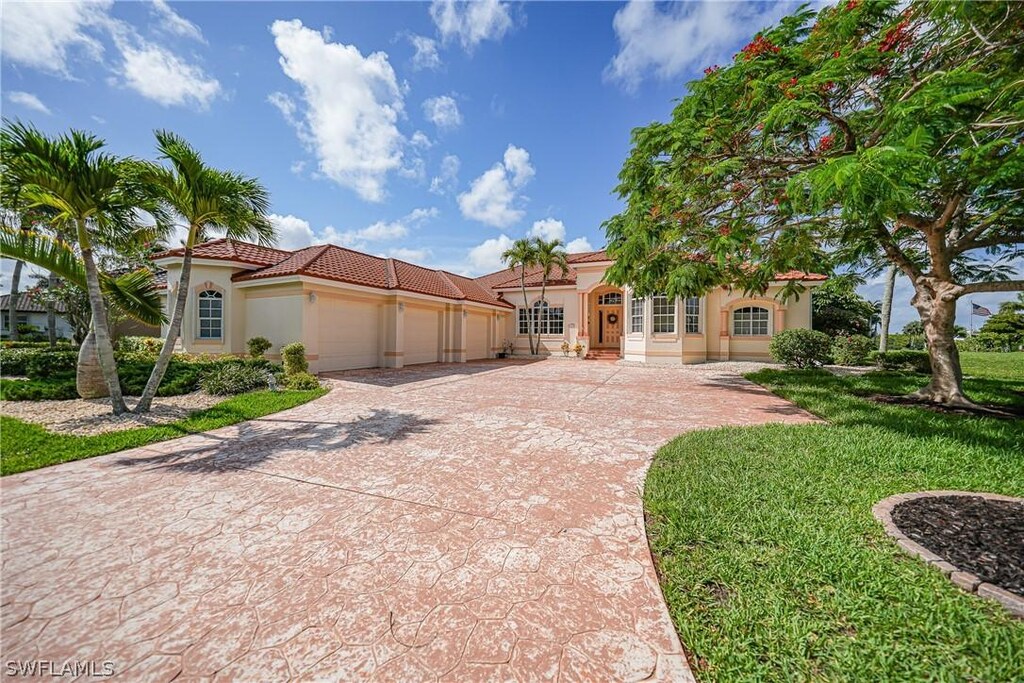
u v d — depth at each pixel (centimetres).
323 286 1470
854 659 206
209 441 627
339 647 228
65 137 679
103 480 468
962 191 614
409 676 209
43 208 805
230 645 230
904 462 480
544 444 608
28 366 1199
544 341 2562
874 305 3155
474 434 665
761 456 518
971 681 193
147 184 739
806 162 677
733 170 652
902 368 1525
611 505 402
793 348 1513
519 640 232
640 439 634
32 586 278
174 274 1586
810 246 921
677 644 228
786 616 238
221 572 296
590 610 255
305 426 723
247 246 1755
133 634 237
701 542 322
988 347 3319
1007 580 258
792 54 604
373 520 373
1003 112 461
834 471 461
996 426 628
